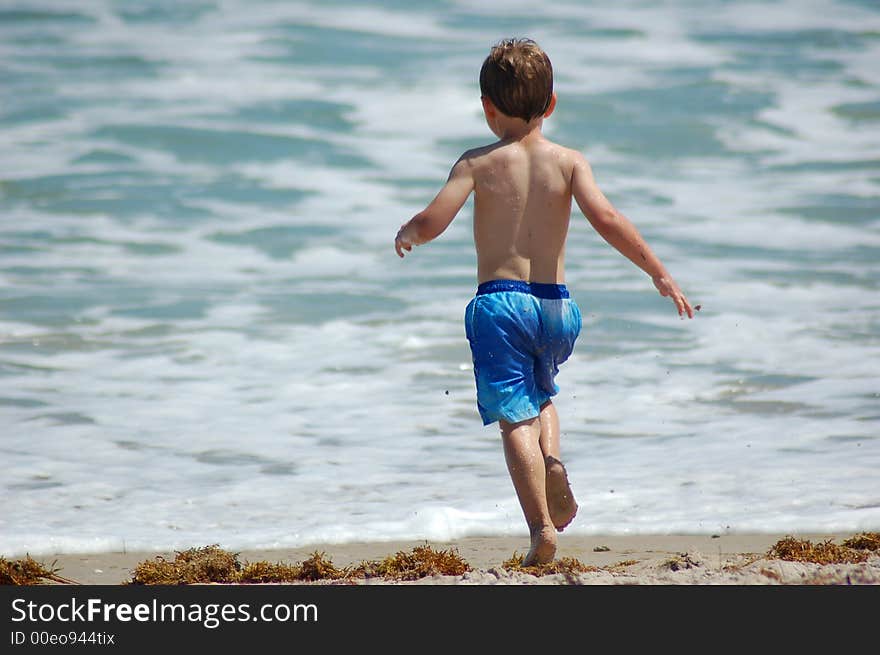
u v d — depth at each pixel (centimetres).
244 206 4609
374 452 2334
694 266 3816
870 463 2212
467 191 1548
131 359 2958
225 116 5706
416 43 6856
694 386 2723
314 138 5469
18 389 2705
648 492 2081
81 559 1764
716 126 5722
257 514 1984
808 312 3328
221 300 3497
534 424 1527
